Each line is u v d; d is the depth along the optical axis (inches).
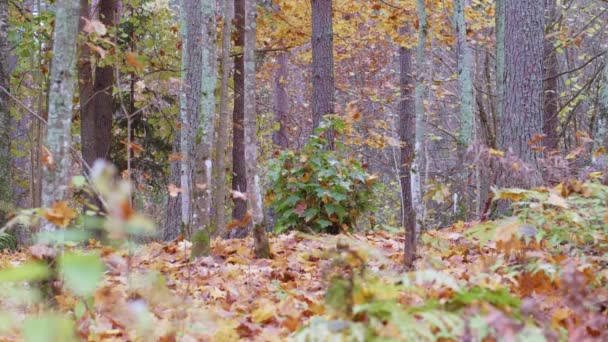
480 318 98.8
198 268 216.2
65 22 129.7
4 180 392.8
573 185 189.8
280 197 345.7
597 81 656.4
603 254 179.9
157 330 126.3
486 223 222.8
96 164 77.2
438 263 165.3
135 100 623.5
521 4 368.2
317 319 104.3
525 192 184.7
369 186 351.9
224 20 379.6
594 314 119.8
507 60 372.2
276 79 832.9
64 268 59.6
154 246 283.7
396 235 314.5
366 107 893.2
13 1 532.7
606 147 368.2
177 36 593.0
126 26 591.5
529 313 110.8
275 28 671.1
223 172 373.7
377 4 587.5
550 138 614.9
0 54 405.4
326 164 341.4
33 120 550.9
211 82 246.5
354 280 110.2
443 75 908.0
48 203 126.5
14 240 359.9
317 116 519.8
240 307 160.1
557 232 182.7
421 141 223.9
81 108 511.2
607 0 621.9
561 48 617.0
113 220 74.0
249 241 294.5
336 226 346.3
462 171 426.3
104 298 124.0
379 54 840.9
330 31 525.0
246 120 243.8
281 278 208.7
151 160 660.7
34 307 116.6
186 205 344.8
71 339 64.6
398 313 98.1
